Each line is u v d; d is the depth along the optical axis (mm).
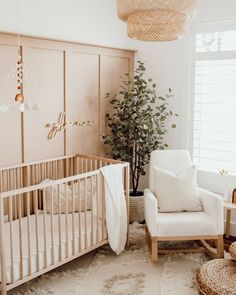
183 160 3938
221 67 4105
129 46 4645
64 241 3064
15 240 2992
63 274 3164
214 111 4211
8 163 3498
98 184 3350
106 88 4418
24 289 2945
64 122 3971
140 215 4363
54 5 3742
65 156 3957
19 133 3561
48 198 3652
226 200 3873
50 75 3766
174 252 3494
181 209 3521
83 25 4055
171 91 4461
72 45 3936
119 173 3461
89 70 4180
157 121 4293
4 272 2596
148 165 4719
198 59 4254
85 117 4211
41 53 3648
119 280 3074
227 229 3979
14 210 3547
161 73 4535
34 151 3711
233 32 3979
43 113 3748
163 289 2938
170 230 3268
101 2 4230
